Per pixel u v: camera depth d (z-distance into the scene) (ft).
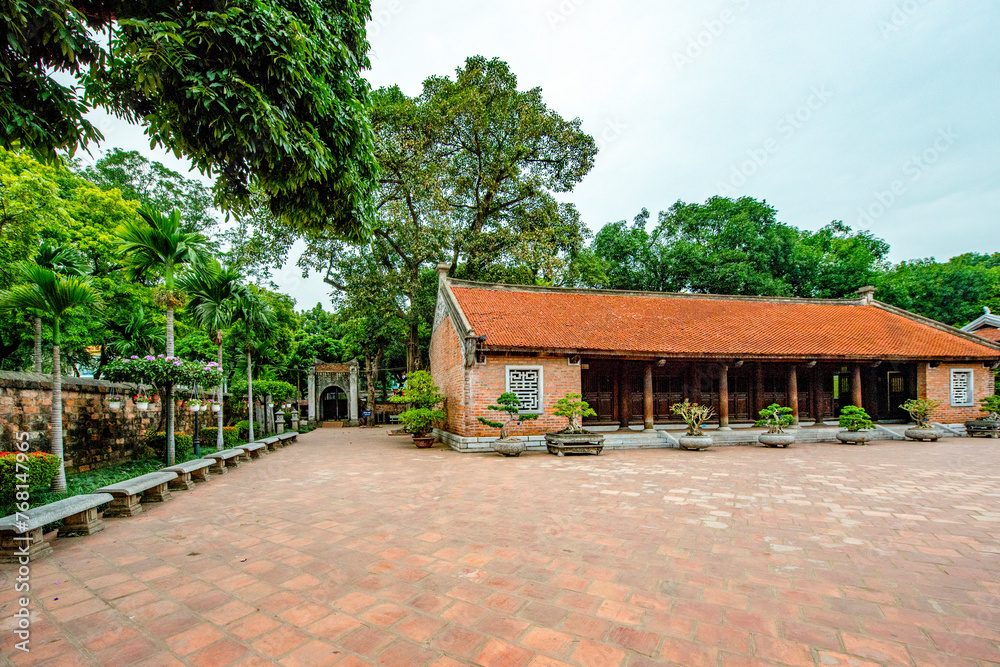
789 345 51.57
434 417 48.73
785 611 11.36
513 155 77.71
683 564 14.42
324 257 72.23
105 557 15.21
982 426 53.42
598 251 99.40
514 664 9.05
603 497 23.75
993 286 87.10
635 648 9.65
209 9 11.40
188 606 11.62
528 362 45.14
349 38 15.90
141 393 32.55
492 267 77.00
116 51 10.66
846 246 103.24
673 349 47.34
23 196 31.71
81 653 9.47
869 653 9.51
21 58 10.53
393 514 20.52
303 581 13.15
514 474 30.94
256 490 26.30
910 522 19.04
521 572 13.74
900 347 54.29
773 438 45.01
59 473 23.21
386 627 10.52
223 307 42.80
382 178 72.38
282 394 63.10
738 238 89.81
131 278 36.91
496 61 77.36
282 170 13.50
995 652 9.55
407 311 77.05
